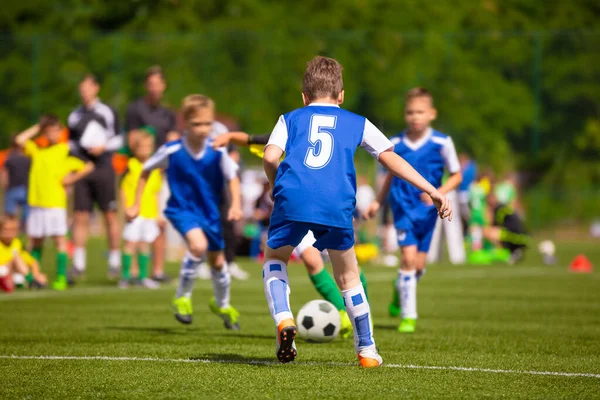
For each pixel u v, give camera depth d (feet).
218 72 268.82
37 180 114.32
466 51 282.56
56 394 42.78
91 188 122.01
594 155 283.18
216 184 69.26
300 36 275.18
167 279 124.67
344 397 42.01
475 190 203.72
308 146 48.73
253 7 306.76
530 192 282.56
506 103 280.10
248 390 43.62
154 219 119.96
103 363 52.16
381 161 49.67
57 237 114.62
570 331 72.38
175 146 68.69
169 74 266.16
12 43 264.31
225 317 71.92
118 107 261.44
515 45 281.13
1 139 261.85
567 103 282.36
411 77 274.57
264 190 185.37
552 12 326.24
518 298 105.29
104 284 120.78
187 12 305.32
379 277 142.00
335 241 48.93
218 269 70.64
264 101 269.03
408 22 302.86
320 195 47.73
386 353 57.98
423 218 73.00
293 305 95.09
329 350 59.26
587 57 281.33
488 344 63.46
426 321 80.53
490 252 189.57
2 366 51.03
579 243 268.00
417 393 43.14
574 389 44.78
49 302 95.04
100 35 303.27
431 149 74.18
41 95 263.49
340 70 51.75
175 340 64.39
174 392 43.16
